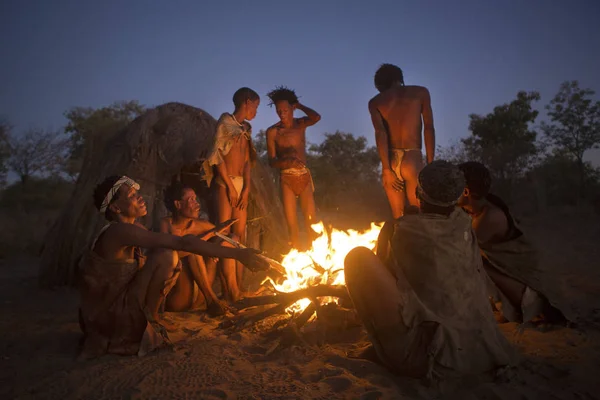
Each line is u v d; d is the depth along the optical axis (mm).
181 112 7016
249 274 6727
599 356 3082
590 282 5531
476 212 3586
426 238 2746
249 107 5633
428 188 2801
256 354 3285
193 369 2953
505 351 2869
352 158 34594
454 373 2709
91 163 6977
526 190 22609
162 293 3334
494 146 24359
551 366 2908
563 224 14859
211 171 5535
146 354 3264
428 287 2746
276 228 7262
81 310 3322
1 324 4316
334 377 2740
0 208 22078
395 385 2693
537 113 26281
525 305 3648
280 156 6438
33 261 9484
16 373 2971
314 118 6395
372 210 23625
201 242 3107
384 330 2756
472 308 2795
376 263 2699
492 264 3648
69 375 2869
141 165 6566
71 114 25734
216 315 4465
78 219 6336
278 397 2516
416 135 5855
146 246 3119
